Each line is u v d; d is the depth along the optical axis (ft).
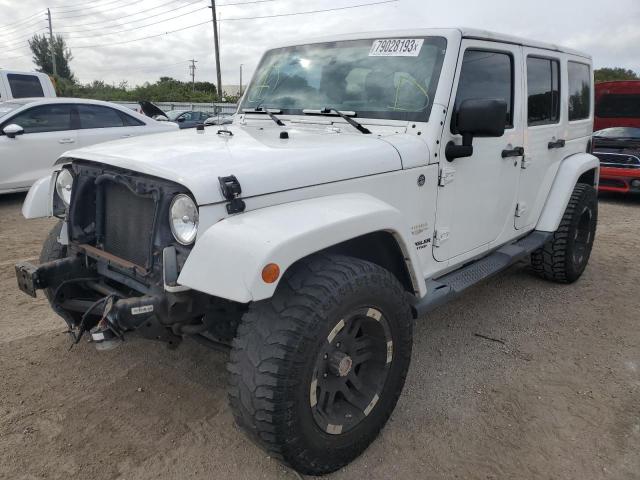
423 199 9.69
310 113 10.96
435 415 9.50
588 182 17.15
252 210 7.09
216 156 7.66
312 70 11.57
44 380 10.22
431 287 10.15
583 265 16.42
